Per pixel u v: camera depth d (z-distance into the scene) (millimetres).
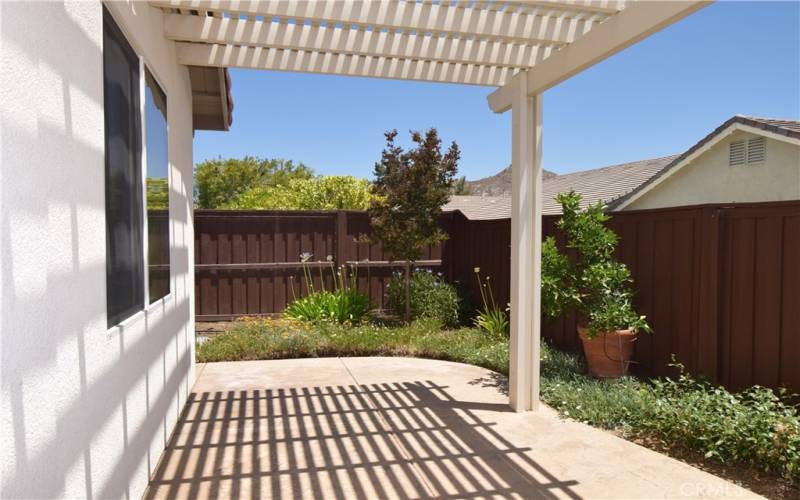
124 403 2393
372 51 3900
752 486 2951
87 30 1934
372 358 6098
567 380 4883
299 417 4055
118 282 2391
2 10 1315
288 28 3795
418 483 2971
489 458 3305
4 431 1293
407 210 7789
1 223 1295
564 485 2941
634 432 3709
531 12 3604
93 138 1987
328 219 8680
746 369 4121
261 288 8438
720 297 4340
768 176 9531
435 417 4059
